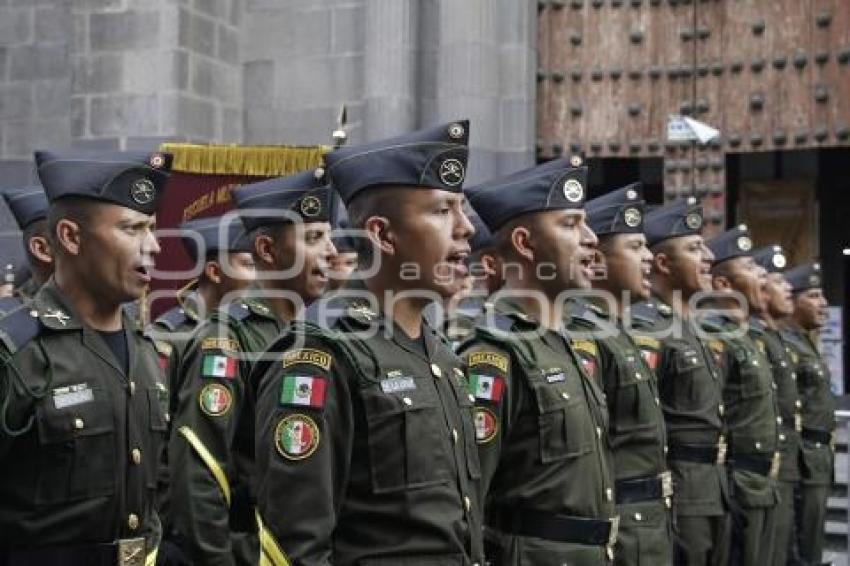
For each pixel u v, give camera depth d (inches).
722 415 277.6
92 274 146.7
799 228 604.7
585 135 511.8
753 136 492.7
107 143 497.7
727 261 327.6
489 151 489.4
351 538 144.0
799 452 370.9
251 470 211.6
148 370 154.6
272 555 136.8
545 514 182.7
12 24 538.0
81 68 502.0
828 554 391.5
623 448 230.5
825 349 561.0
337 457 141.6
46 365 142.0
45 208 201.9
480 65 486.9
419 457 144.4
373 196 154.2
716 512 270.8
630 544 226.4
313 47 511.5
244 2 524.4
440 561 143.4
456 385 155.7
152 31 491.8
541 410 182.9
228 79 518.3
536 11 515.2
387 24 485.7
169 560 206.1
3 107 538.3
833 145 479.8
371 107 487.8
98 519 142.3
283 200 217.8
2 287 279.9
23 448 139.3
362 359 145.1
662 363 272.4
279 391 140.9
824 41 482.6
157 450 153.8
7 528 139.0
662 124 506.0
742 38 496.4
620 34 511.5
